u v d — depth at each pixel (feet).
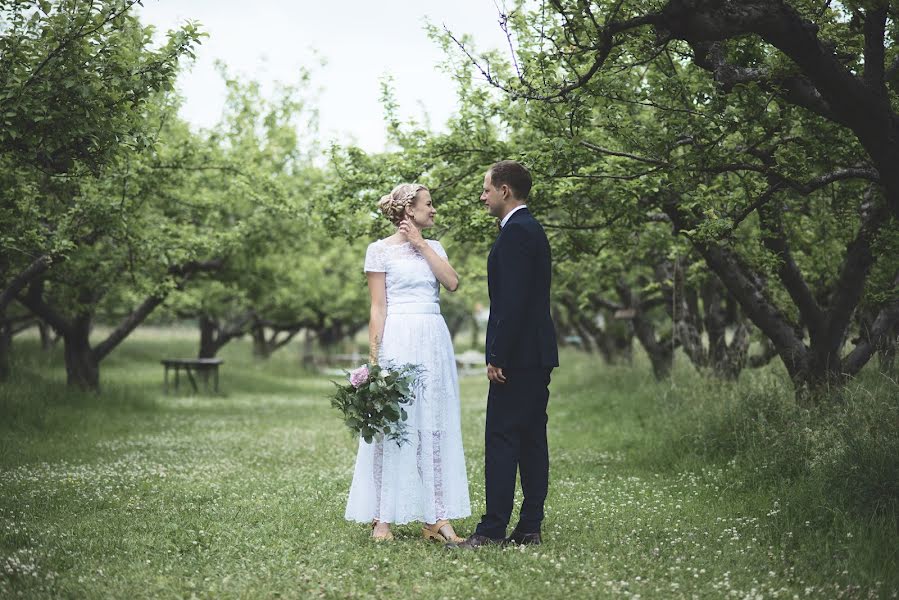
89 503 22.80
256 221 62.39
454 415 18.97
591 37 19.49
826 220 32.96
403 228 19.17
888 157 19.40
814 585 14.92
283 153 67.36
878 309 34.27
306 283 92.58
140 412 56.18
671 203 30.07
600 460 32.27
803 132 24.02
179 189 56.54
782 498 21.81
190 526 19.90
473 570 15.57
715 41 18.76
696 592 14.32
